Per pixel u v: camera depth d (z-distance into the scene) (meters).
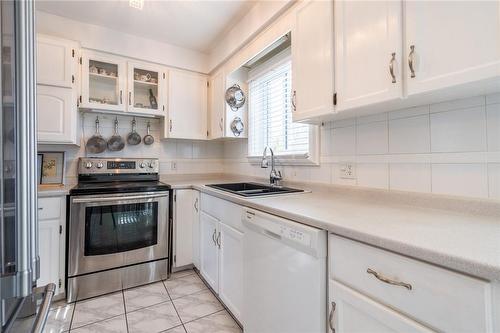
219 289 1.83
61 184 2.26
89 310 1.77
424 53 0.93
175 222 2.31
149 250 2.18
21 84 0.59
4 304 0.57
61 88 2.06
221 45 2.55
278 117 2.27
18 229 0.58
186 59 2.75
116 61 2.41
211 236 1.99
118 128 2.66
